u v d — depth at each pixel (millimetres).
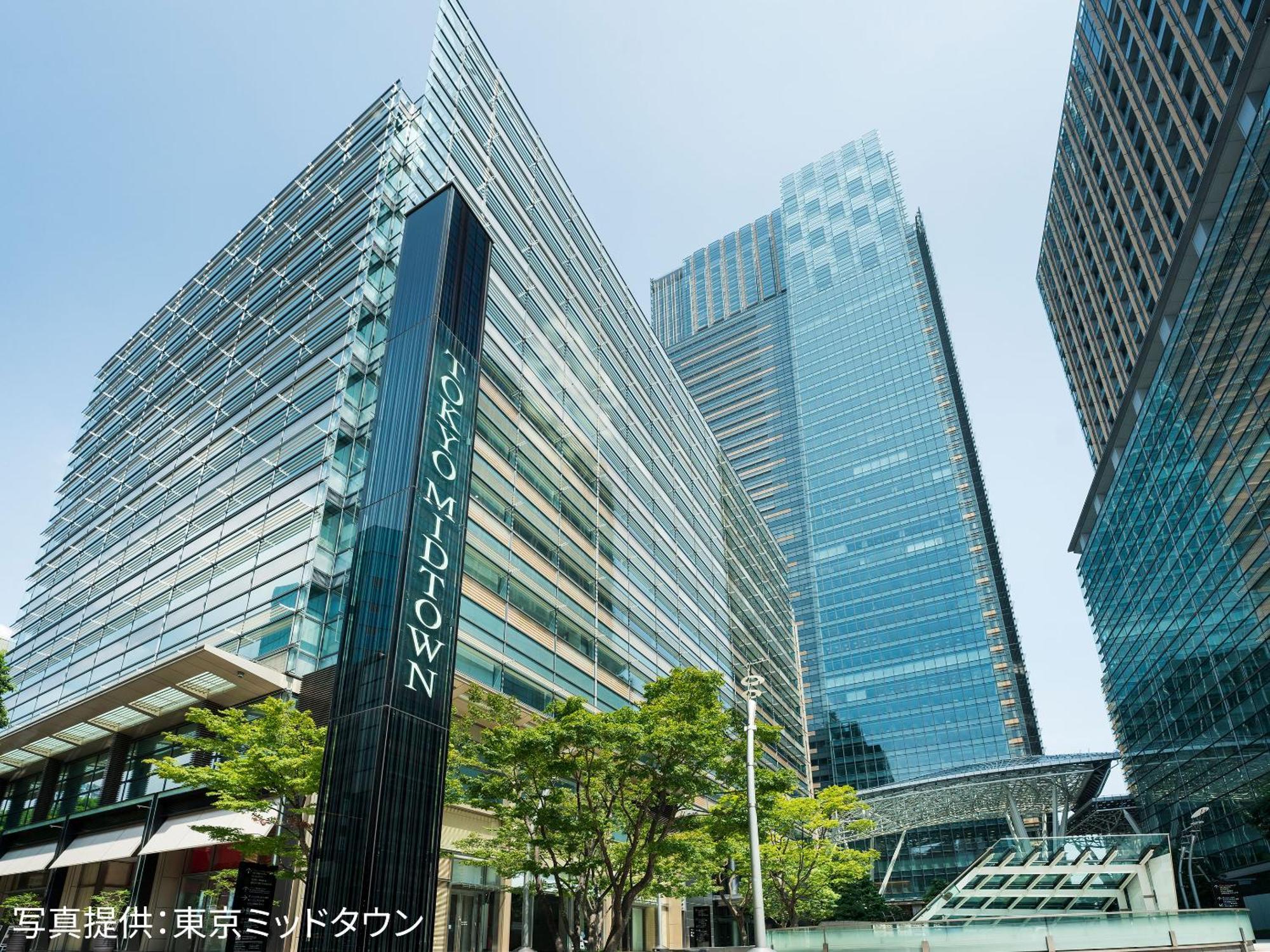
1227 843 59500
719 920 57562
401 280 30422
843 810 45438
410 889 19844
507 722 25312
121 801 34969
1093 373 90438
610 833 26812
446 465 26172
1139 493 68938
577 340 52469
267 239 51219
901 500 146625
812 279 186125
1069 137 84875
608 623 47281
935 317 168250
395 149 42531
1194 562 59500
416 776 21156
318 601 31031
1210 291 52406
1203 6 53875
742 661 76438
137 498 49719
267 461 38406
